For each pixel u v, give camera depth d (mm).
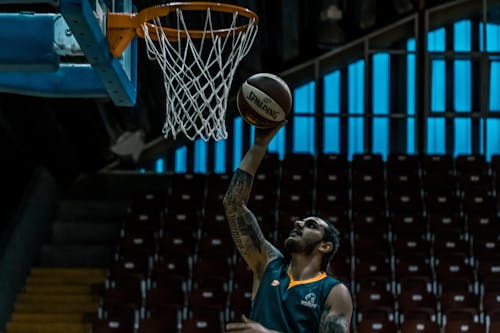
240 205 6250
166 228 21953
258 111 6492
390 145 26594
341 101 26719
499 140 26469
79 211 23812
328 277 5980
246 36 10742
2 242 19906
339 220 21938
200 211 23172
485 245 21266
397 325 18750
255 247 6227
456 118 26578
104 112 22359
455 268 20250
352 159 24797
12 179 23531
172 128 10375
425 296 19062
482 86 26531
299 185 23719
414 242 21297
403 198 23156
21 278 20641
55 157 23812
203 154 26000
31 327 19141
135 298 19406
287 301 5910
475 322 18109
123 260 20703
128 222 22406
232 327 5602
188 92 10461
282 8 23641
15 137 22078
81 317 19531
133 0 19453
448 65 26781
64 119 22281
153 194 23469
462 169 24875
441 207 23031
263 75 6641
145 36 10406
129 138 24766
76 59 12328
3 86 11766
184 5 10422
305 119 26656
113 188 24891
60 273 21203
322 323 5812
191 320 18188
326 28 26094
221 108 10469
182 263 20438
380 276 20078
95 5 9688
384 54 26906
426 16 26750
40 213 22406
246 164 6379
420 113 26562
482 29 26828
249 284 19547
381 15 26828
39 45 10148
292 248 6039
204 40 10742
